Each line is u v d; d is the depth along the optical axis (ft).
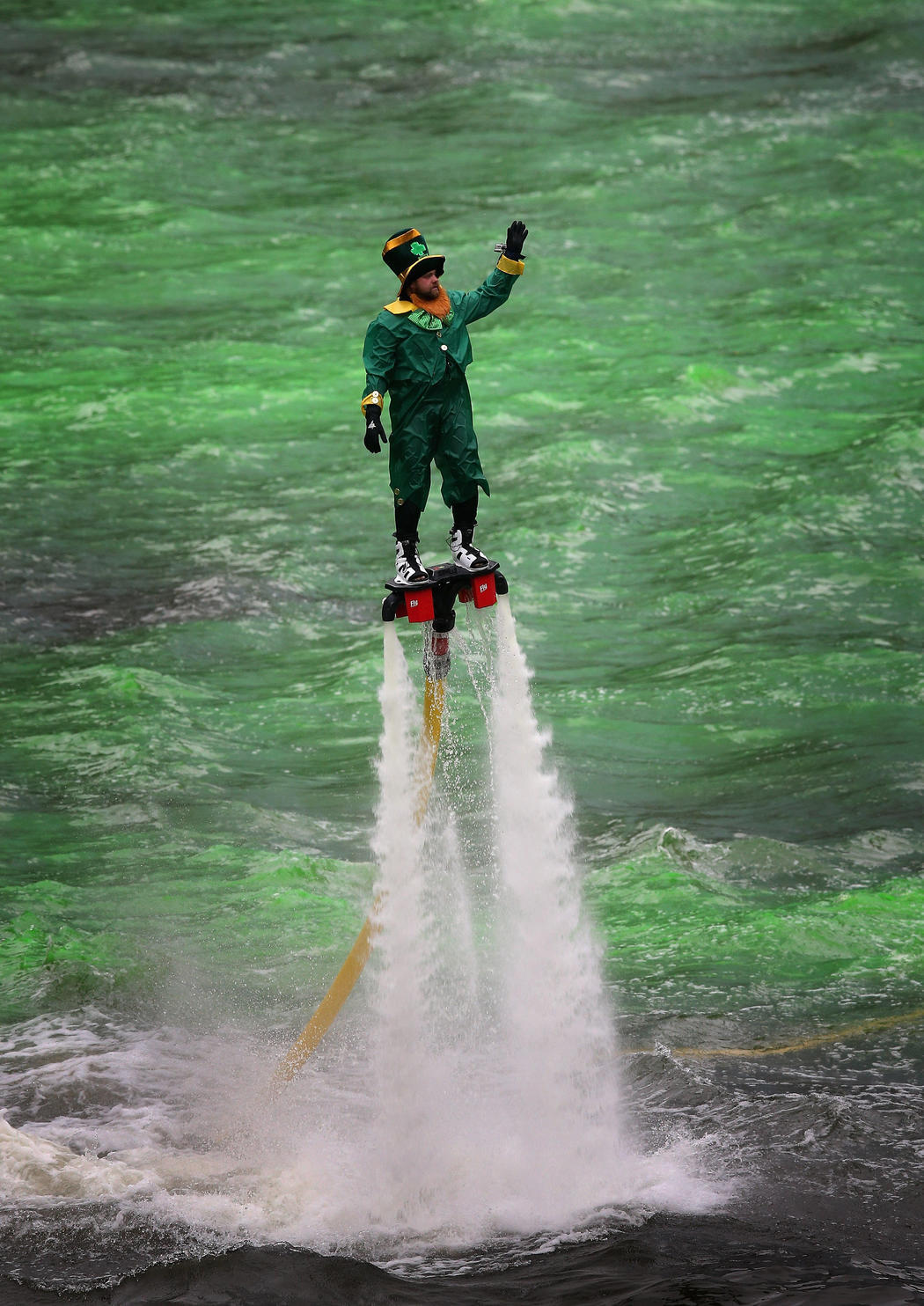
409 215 294.87
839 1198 69.62
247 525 181.47
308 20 419.74
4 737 132.77
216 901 104.99
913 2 414.21
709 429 205.67
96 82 373.20
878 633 150.00
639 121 341.82
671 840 110.93
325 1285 63.67
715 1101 78.33
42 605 161.17
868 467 185.78
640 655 148.77
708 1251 65.36
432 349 68.80
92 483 192.75
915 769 123.03
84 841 114.93
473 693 138.41
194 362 231.71
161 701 138.92
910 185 299.38
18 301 256.11
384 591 165.37
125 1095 82.17
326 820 119.24
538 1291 62.64
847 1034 85.20
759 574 163.43
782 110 344.69
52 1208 70.44
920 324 240.73
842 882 106.83
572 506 182.91
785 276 260.62
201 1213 70.08
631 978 93.20
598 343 235.61
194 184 313.32
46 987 93.61
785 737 130.41
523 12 416.46
